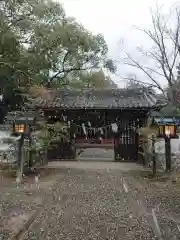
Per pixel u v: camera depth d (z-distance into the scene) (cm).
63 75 3056
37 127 1409
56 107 1634
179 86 2183
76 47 2720
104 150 2328
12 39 2220
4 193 943
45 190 994
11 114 1532
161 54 2408
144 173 1337
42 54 2539
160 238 579
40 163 1553
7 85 2478
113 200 868
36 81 2431
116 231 616
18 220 678
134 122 1741
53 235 591
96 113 1745
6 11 2184
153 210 765
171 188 1024
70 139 1775
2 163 1448
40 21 2472
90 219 692
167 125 1245
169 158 1280
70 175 1291
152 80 2414
